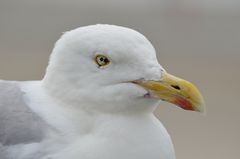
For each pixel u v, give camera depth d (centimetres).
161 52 364
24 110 163
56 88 163
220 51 368
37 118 162
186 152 243
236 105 288
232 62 352
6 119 163
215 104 288
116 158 161
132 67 162
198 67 340
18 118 162
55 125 162
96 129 162
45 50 348
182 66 338
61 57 163
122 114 162
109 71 162
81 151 160
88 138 161
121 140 161
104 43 162
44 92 164
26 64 319
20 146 161
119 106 162
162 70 163
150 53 162
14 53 338
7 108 163
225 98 295
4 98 164
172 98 162
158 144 162
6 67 313
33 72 307
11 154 161
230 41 386
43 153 161
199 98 162
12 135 162
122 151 161
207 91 303
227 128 264
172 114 270
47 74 164
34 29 382
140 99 162
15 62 322
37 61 326
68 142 161
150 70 162
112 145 161
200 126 264
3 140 162
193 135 256
